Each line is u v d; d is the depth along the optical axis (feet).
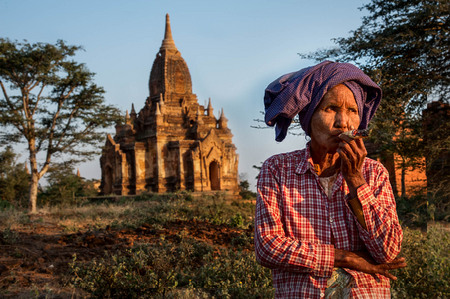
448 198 41.01
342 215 5.86
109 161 124.98
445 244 19.89
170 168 120.16
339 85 6.06
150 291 19.47
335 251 5.62
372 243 5.53
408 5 39.19
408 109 38.11
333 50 40.75
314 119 6.07
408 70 38.45
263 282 19.89
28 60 79.71
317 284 5.57
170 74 132.87
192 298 18.71
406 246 19.20
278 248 5.62
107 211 56.08
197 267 24.45
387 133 35.76
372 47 39.06
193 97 135.33
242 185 146.72
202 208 53.36
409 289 16.69
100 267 21.12
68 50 86.22
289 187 6.03
